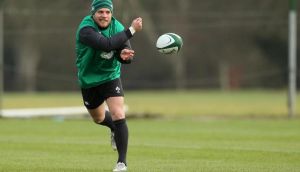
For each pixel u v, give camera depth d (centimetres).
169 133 4691
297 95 12181
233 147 3784
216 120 5959
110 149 3716
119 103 2786
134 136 4481
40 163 3134
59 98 11869
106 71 2792
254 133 4638
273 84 15400
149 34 14175
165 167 2989
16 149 3712
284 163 3123
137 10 11681
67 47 14650
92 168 2959
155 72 14712
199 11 14512
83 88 2859
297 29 13938
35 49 14875
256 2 13800
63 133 4706
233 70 15538
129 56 2731
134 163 3136
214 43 15275
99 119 3008
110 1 2759
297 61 14100
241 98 11544
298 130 4850
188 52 15312
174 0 14588
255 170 2880
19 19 12975
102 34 2759
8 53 15012
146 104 9500
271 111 7450
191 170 2883
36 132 4778
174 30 14150
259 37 15325
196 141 4131
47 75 14500
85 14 9262
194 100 10881
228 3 14262
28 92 15088
